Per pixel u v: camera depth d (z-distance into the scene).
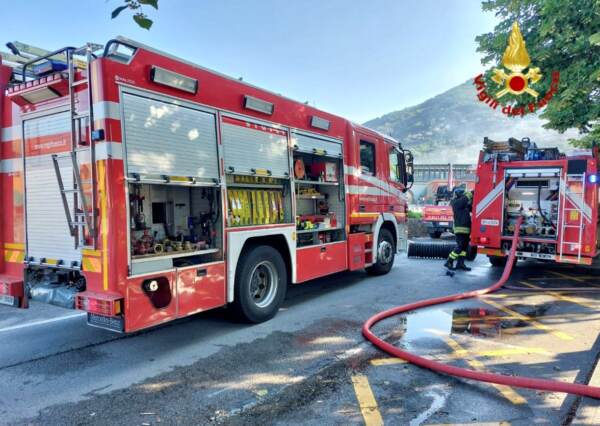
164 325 4.96
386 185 8.15
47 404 3.07
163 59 3.91
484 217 8.20
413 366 3.73
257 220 5.11
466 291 6.84
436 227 15.46
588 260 7.06
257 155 5.04
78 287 3.85
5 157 4.48
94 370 3.68
